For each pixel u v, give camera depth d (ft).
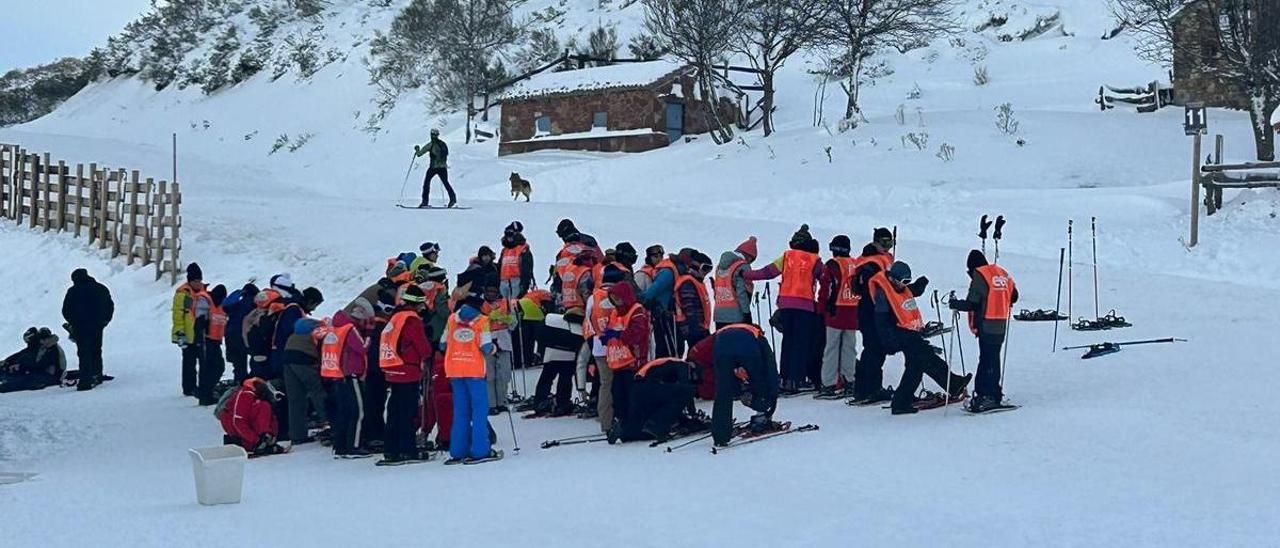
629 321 37.40
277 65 218.59
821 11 135.23
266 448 39.70
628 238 79.00
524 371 46.85
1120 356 44.45
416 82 185.57
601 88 144.15
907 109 144.46
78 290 55.93
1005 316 36.70
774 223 85.66
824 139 127.03
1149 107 132.05
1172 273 70.69
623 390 37.99
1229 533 22.98
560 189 127.95
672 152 132.77
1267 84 108.27
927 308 58.39
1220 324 50.83
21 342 74.43
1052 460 30.04
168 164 149.89
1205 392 36.91
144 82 244.83
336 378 38.24
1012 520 24.66
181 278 79.30
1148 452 30.17
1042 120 125.90
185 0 256.73
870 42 139.33
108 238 87.30
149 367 61.41
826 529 24.75
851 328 42.27
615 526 25.96
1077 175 108.68
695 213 92.17
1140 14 141.59
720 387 34.50
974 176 109.60
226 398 40.34
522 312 45.27
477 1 187.32
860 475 29.68
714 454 33.60
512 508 28.35
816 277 42.55
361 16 227.20
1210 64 121.49
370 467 36.32
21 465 38.75
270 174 159.43
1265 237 74.28
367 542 25.57
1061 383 40.68
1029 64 164.25
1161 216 85.35
